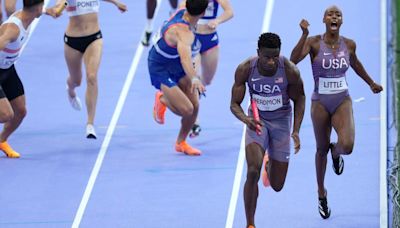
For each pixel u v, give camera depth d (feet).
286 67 80.84
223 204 94.48
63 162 105.09
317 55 85.56
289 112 84.02
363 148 104.68
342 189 96.27
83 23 106.32
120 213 93.56
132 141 109.60
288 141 84.28
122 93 121.08
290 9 140.87
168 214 92.89
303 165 101.76
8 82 101.14
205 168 102.22
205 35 108.88
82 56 108.17
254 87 81.92
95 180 100.78
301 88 82.23
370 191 95.55
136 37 135.95
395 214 90.33
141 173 101.81
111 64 128.47
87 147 108.58
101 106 118.01
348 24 136.56
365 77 88.07
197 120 109.09
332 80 85.81
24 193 98.37
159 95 104.83
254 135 82.58
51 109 118.01
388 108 113.70
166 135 110.83
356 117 112.06
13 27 95.91
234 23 137.80
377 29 135.03
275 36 78.89
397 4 143.54
